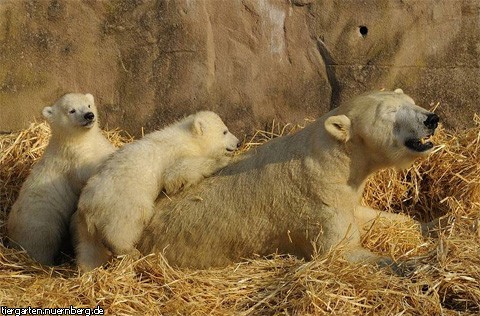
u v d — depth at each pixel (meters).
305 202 8.13
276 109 11.09
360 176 8.20
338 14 10.81
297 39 10.95
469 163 10.12
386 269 7.74
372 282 7.46
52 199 9.59
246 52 11.04
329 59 10.91
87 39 11.24
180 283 7.81
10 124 11.41
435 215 10.15
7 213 10.30
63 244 9.75
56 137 9.85
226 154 9.48
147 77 11.20
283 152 8.36
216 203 8.44
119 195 8.39
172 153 8.93
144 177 8.58
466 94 10.82
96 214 8.40
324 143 8.12
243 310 7.48
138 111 11.27
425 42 10.77
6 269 8.66
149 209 8.53
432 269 7.65
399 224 9.02
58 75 11.33
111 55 11.24
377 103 8.02
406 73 10.83
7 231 9.88
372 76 10.86
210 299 7.61
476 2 10.65
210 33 11.04
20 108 11.38
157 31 11.10
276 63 11.02
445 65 10.80
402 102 8.04
